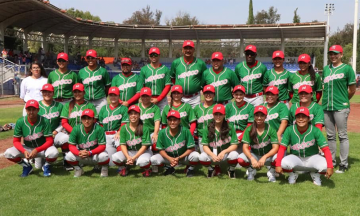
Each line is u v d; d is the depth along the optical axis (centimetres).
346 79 577
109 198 456
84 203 437
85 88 674
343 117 577
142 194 472
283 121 579
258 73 650
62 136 617
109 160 567
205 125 620
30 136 576
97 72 672
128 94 691
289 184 519
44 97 615
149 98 625
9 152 557
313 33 3266
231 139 562
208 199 451
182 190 489
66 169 606
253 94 660
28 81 670
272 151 532
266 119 590
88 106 625
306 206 424
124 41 3769
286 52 5341
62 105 639
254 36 3459
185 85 671
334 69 583
